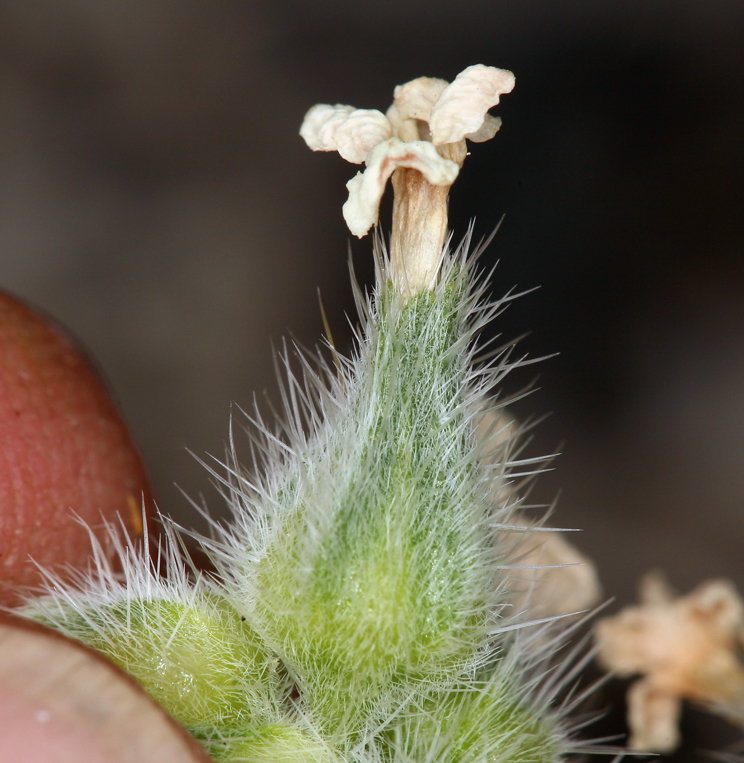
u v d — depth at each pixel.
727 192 0.14
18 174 0.15
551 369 0.13
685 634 0.08
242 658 0.06
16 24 0.15
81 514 0.07
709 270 0.14
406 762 0.06
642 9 0.15
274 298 0.14
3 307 0.07
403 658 0.06
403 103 0.07
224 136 0.15
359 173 0.06
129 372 0.14
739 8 0.15
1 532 0.07
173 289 0.14
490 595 0.06
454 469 0.06
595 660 0.08
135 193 0.15
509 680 0.07
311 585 0.06
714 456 0.13
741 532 0.12
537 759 0.07
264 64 0.15
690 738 0.09
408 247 0.06
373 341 0.06
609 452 0.13
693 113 0.14
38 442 0.07
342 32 0.15
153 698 0.06
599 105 0.15
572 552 0.08
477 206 0.14
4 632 0.06
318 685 0.06
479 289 0.07
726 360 0.13
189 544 0.07
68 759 0.06
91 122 0.15
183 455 0.13
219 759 0.06
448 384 0.06
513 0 0.15
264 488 0.07
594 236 0.14
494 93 0.07
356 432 0.06
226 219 0.15
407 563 0.06
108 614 0.06
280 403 0.13
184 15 0.15
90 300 0.14
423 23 0.15
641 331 0.14
